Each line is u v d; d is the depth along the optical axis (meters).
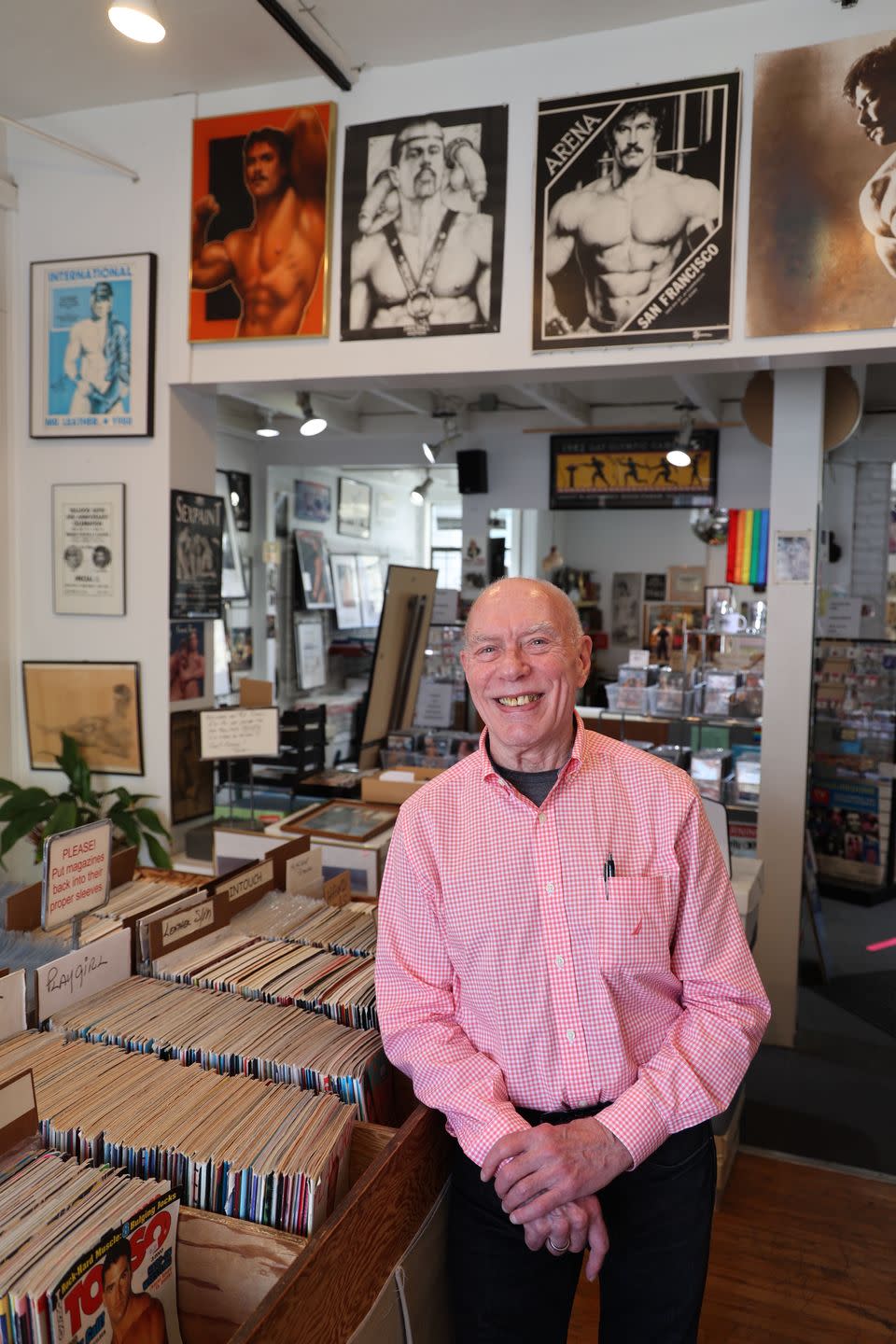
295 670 9.07
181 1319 1.29
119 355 3.92
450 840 1.50
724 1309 2.36
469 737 4.00
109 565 4.02
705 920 1.47
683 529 11.47
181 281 3.82
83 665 4.08
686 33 3.16
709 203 3.16
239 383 3.81
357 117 3.55
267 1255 1.24
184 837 4.07
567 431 7.75
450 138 3.43
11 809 3.82
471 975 1.47
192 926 1.99
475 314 3.43
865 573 7.72
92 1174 1.25
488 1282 1.46
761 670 4.86
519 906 1.43
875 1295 2.42
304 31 3.21
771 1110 3.41
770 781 4.00
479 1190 1.48
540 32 3.25
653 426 7.55
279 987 1.77
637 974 1.42
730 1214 2.75
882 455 7.41
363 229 3.55
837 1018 4.24
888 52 2.96
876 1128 3.28
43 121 3.98
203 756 3.18
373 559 10.65
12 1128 1.29
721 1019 1.44
